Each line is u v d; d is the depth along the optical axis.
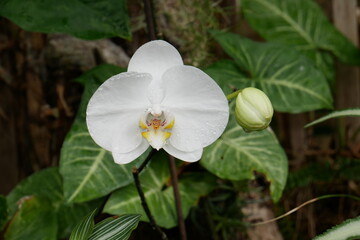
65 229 0.63
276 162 0.60
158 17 0.67
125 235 0.48
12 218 0.61
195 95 0.48
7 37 0.70
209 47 0.71
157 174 0.62
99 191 0.57
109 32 0.57
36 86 0.70
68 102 0.70
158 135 0.48
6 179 0.78
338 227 0.49
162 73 0.47
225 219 0.68
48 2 0.57
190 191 0.63
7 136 0.75
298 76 0.68
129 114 0.48
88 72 0.63
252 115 0.47
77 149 0.58
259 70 0.68
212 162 0.60
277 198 0.59
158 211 0.60
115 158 0.48
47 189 0.65
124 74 0.45
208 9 0.70
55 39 0.68
